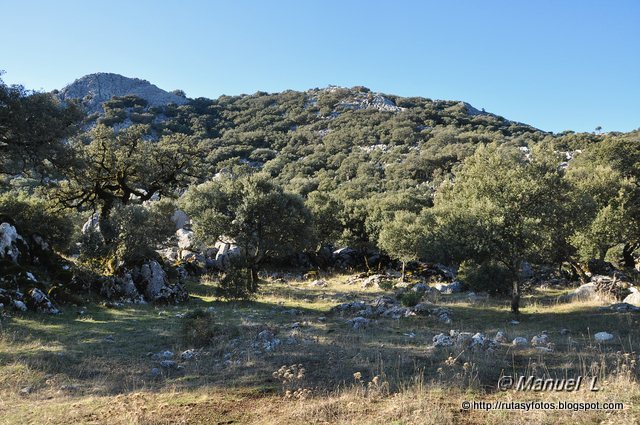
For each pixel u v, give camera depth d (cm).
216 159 12306
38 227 2789
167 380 1018
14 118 2266
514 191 1947
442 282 3884
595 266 3547
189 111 16850
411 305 2216
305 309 2319
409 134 13812
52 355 1230
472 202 2052
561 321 1714
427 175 10494
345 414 750
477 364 1052
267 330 1559
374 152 12381
